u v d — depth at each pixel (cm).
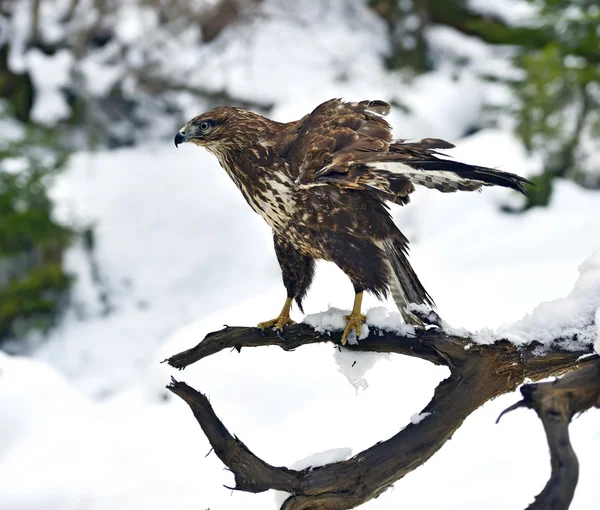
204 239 2006
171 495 950
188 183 2086
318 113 611
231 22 2309
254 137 621
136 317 1878
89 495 991
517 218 1748
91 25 2238
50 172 1912
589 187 1981
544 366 526
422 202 1770
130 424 1078
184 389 538
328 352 1112
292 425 1005
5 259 1838
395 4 2405
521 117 2003
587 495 680
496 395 541
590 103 1997
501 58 2255
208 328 1155
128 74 2211
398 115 2088
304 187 580
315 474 530
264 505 898
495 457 823
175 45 2284
